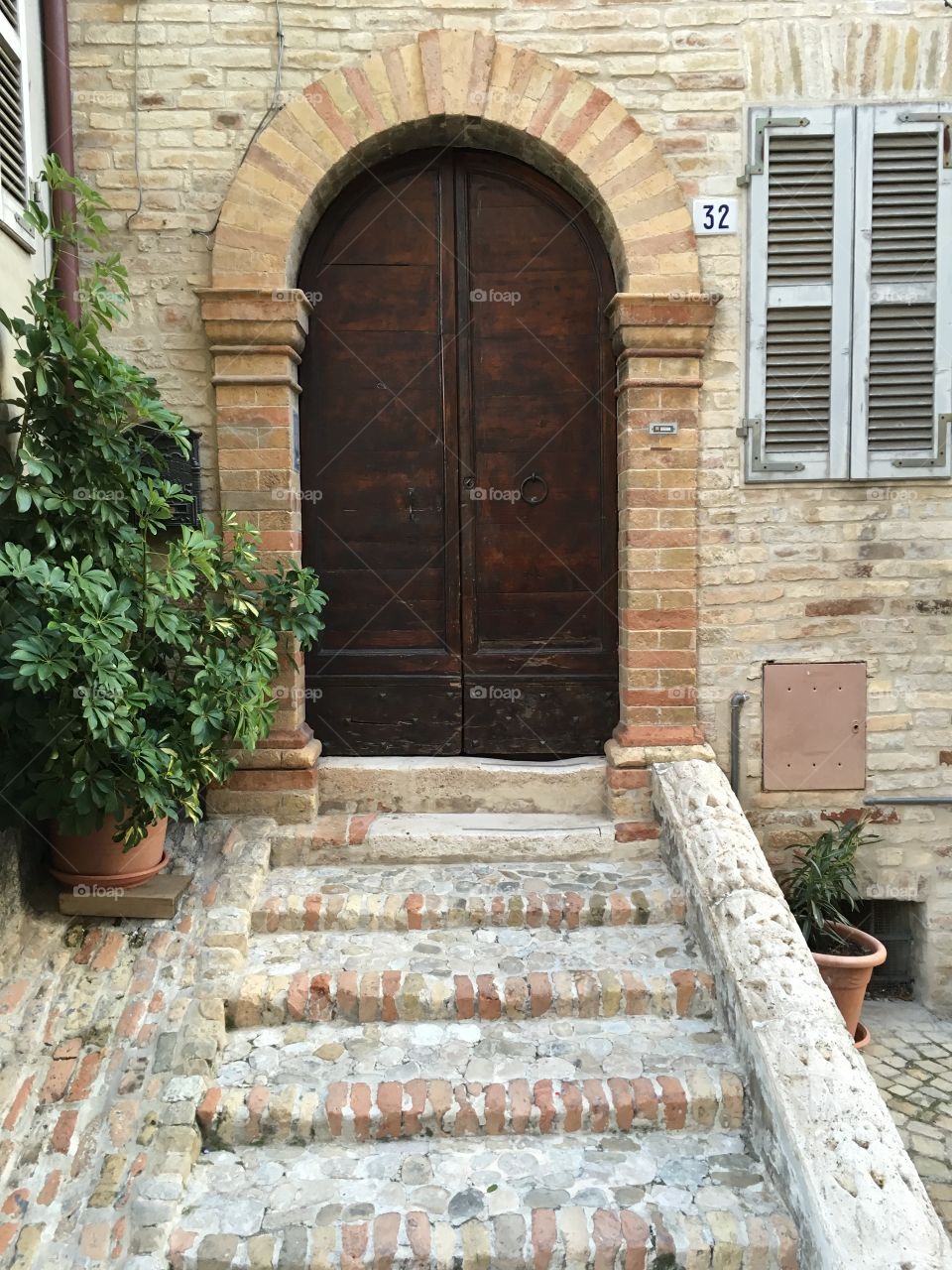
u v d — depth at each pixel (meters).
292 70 3.52
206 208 3.55
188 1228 2.23
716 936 2.93
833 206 3.62
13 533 2.86
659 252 3.56
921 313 3.66
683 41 3.56
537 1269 2.18
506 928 3.25
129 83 3.51
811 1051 2.50
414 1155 2.48
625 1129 2.56
